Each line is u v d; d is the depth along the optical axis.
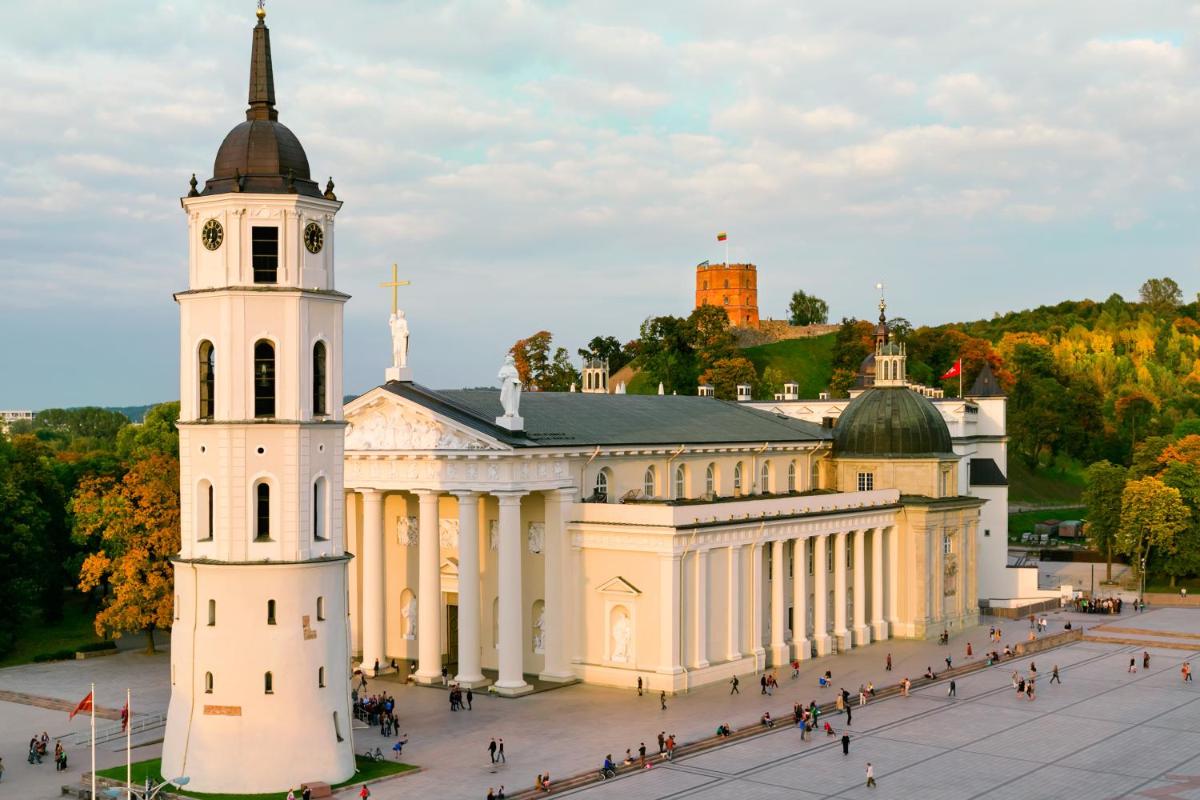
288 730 60.81
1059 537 189.38
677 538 84.69
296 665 61.28
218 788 59.97
